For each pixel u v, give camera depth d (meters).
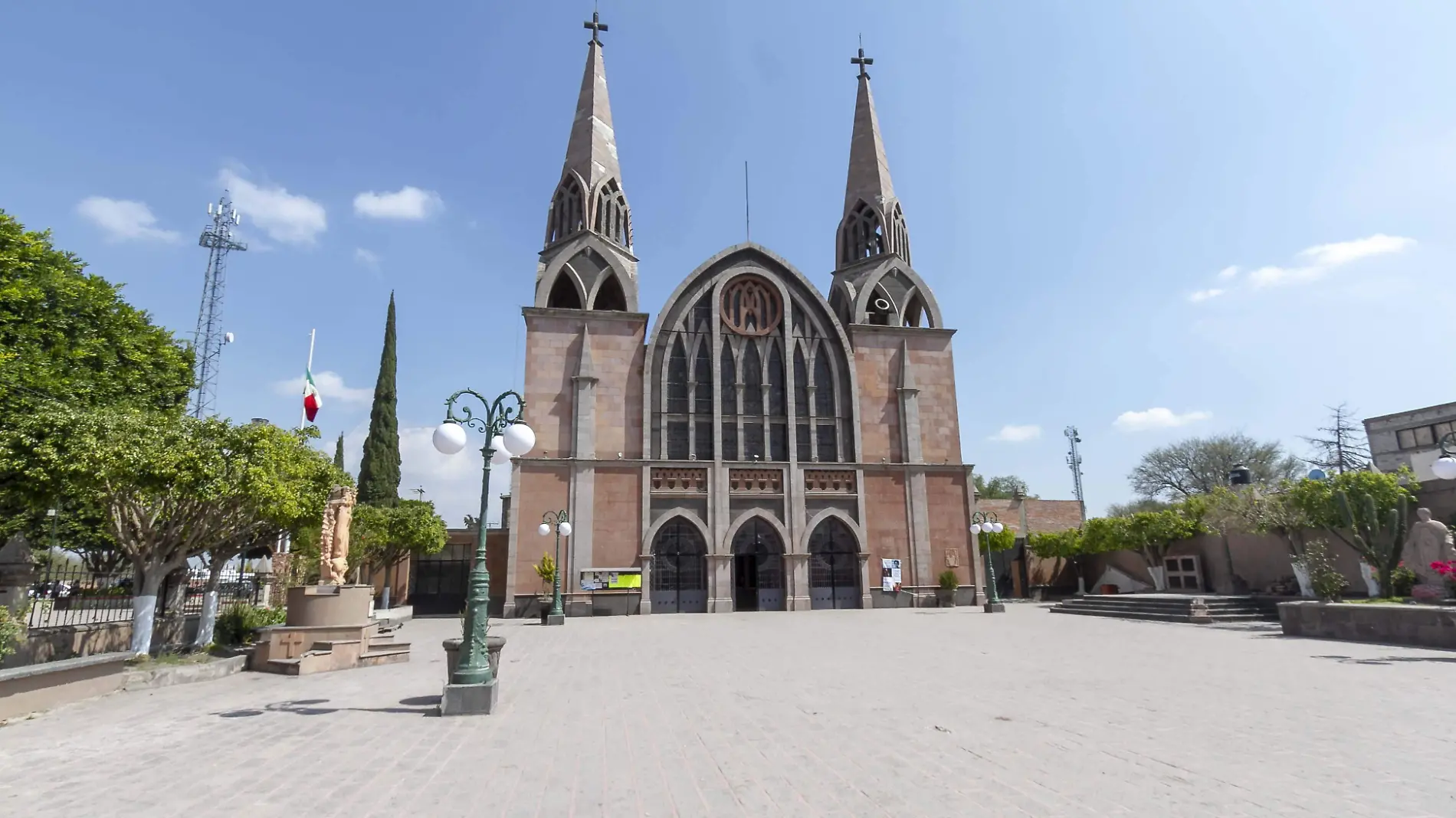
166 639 17.83
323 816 6.15
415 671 15.30
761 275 37.78
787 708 10.52
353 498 18.69
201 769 7.62
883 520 35.94
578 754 8.02
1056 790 6.57
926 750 8.05
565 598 31.80
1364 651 16.61
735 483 34.94
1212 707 10.30
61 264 22.70
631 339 35.69
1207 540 34.53
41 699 10.93
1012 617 28.92
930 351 38.84
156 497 15.14
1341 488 24.03
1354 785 6.60
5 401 17.36
